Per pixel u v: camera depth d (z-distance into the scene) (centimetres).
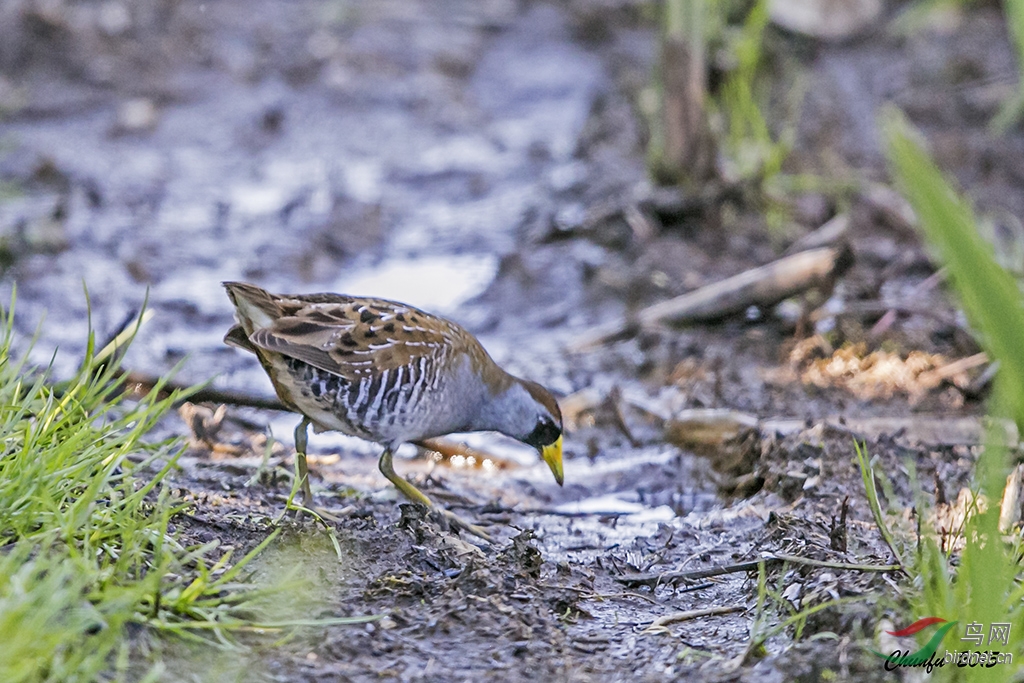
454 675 596
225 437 940
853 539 727
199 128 1742
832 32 1819
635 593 713
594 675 607
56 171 1533
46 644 505
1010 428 863
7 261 1295
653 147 1435
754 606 685
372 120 1795
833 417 929
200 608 592
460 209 1524
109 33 1925
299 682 568
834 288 1155
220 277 1328
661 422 997
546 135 1752
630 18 2147
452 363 798
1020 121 1609
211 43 1966
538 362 1135
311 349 746
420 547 705
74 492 662
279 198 1549
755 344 1125
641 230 1337
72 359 1077
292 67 1919
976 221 1304
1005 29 1917
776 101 1678
